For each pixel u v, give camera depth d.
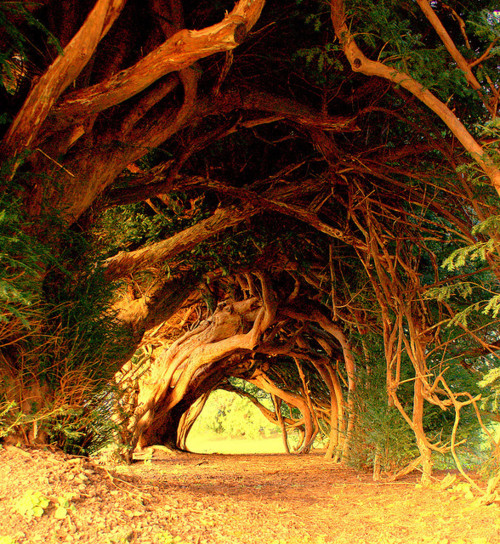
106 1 4.03
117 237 10.05
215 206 11.06
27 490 4.12
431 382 9.31
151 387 15.38
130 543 3.80
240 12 4.22
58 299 5.69
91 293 6.18
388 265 8.12
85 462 5.25
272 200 9.00
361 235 10.68
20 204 4.29
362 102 7.86
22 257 4.32
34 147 4.95
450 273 10.08
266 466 13.85
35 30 5.08
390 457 8.84
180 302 11.80
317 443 31.62
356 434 11.10
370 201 8.47
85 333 5.88
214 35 4.24
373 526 4.80
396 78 5.23
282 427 22.91
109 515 4.16
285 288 15.14
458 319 5.35
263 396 28.66
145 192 8.07
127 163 6.35
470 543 3.65
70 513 3.97
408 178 8.92
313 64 6.80
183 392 15.60
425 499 6.02
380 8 5.25
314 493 7.33
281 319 15.12
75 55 4.16
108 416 6.56
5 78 5.15
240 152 9.88
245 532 4.48
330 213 10.39
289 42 6.66
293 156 9.79
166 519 4.50
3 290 3.31
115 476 5.32
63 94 4.93
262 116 7.58
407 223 8.26
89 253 6.45
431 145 7.65
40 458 4.80
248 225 11.14
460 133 4.84
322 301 14.61
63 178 5.75
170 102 6.55
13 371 5.07
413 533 4.32
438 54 5.59
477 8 6.21
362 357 11.26
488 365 9.79
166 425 17.81
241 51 6.63
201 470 12.24
